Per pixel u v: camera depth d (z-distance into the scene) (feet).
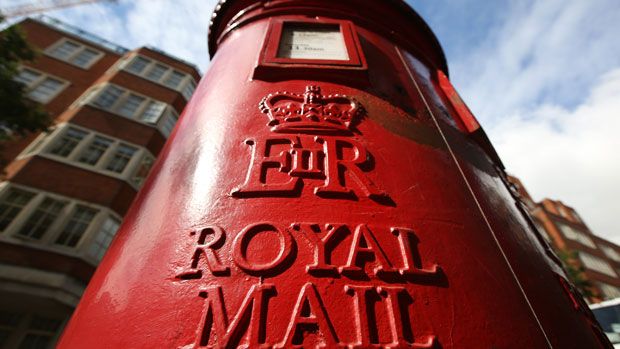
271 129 5.64
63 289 25.58
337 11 9.36
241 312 3.44
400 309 3.58
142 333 3.62
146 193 6.36
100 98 40.01
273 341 3.25
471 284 4.08
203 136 6.21
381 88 7.20
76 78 45.47
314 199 4.52
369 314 3.50
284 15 9.39
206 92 8.01
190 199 4.96
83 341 4.03
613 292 79.25
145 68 48.11
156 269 4.23
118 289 4.37
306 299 3.54
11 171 30.27
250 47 8.43
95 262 28.63
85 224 29.78
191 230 4.46
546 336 4.09
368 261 3.93
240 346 3.23
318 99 6.19
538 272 5.18
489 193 6.18
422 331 3.49
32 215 27.86
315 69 6.86
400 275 3.86
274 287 3.64
